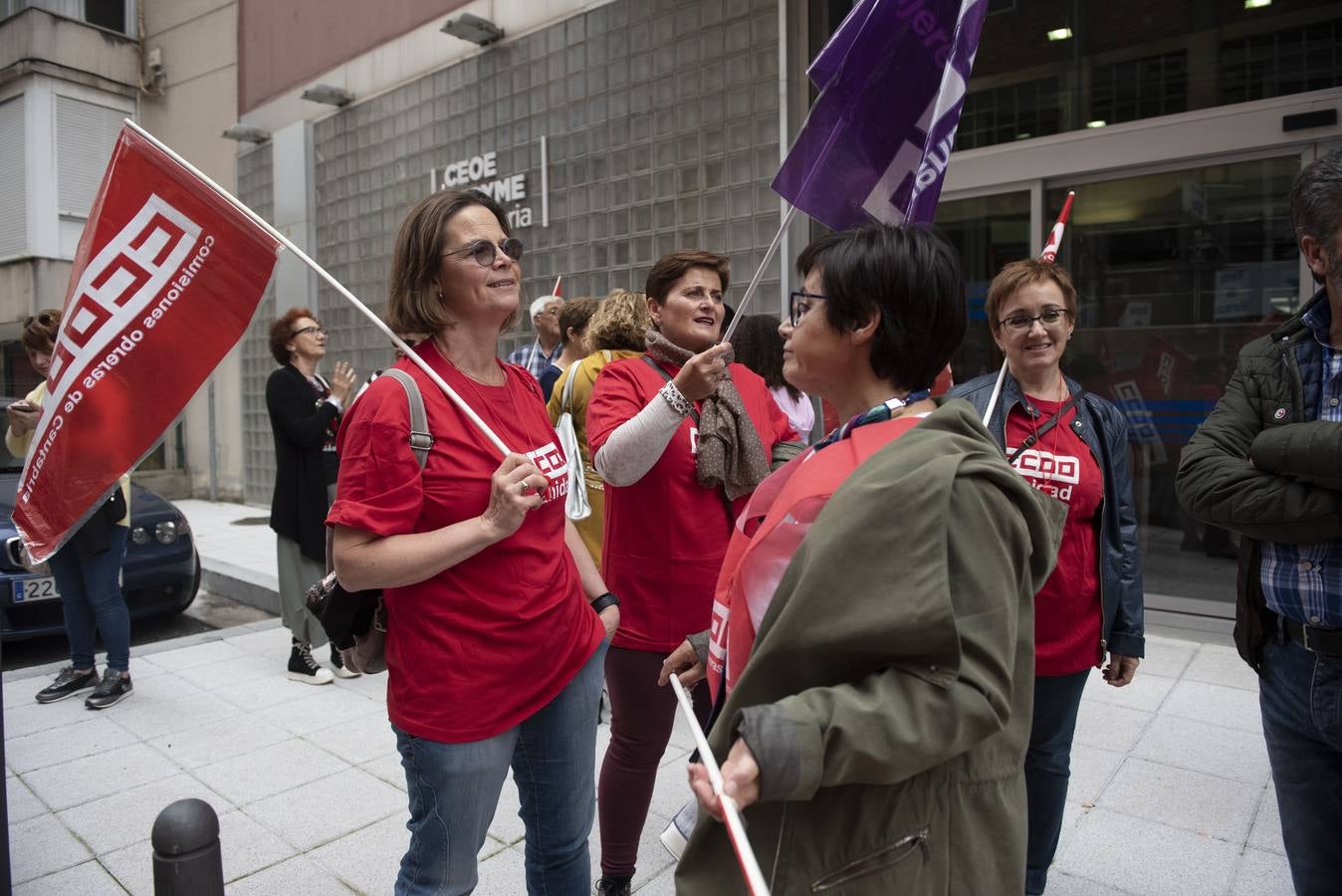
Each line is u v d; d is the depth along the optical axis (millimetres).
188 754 3564
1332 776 1775
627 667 2367
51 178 11469
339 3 9055
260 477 10414
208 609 6316
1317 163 1645
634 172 6555
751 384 2607
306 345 4387
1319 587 1696
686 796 3152
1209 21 4605
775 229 5805
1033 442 2266
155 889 1641
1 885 2080
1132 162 4809
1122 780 3145
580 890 1938
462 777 1679
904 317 1183
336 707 4070
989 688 969
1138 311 4930
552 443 1918
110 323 2027
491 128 7613
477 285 1775
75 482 2049
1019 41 5188
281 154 9805
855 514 996
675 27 6250
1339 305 1676
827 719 938
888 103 1959
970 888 1050
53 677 4516
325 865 2752
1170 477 4863
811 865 1044
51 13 11219
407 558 1591
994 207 5348
